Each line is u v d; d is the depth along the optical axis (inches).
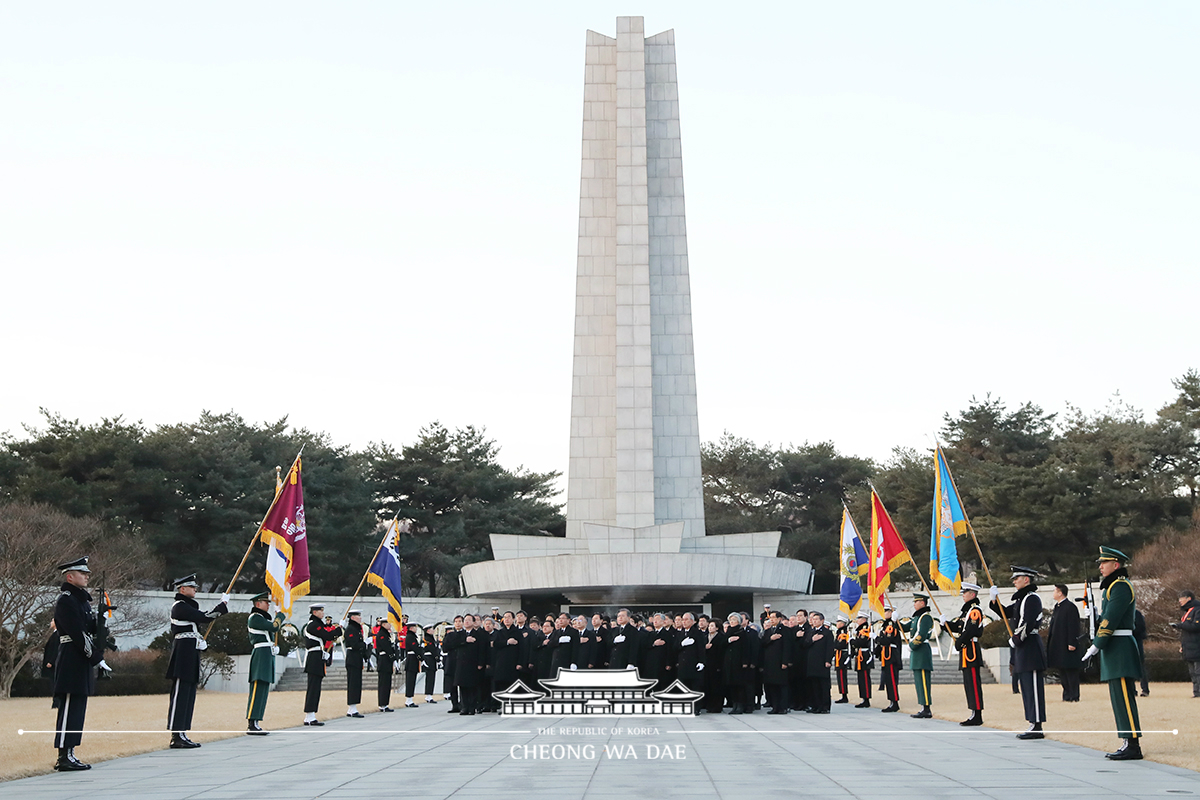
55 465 2434.8
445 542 2994.6
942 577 981.8
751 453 3314.5
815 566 3078.2
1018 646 665.6
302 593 887.1
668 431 2124.8
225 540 2568.9
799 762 514.0
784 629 978.7
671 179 2213.3
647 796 394.3
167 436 2610.7
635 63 2220.7
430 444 3139.8
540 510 3102.9
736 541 2095.2
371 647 1116.5
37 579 1524.4
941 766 493.0
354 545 2839.6
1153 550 1836.9
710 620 1019.3
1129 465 2410.2
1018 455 2672.2
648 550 1972.2
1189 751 538.6
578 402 2142.0
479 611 2287.2
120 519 2336.4
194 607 661.9
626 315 2114.9
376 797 398.3
